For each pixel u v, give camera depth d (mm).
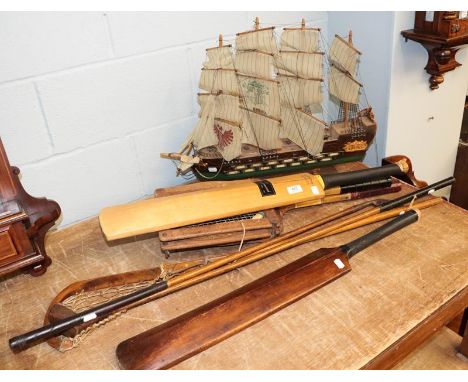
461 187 1635
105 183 1101
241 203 919
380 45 1236
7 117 913
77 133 1011
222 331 697
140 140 1114
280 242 881
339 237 919
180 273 845
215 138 1101
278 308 738
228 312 722
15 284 866
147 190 1180
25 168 973
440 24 1129
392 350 676
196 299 788
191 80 1143
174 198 919
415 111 1356
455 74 1405
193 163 1088
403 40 1212
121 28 984
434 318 727
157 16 1025
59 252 946
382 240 894
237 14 1160
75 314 713
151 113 1105
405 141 1388
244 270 848
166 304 781
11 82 893
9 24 854
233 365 660
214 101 1059
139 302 774
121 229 848
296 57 1121
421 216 959
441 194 1642
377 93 1300
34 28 881
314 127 1122
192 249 899
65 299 803
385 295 761
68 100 972
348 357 660
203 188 1030
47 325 685
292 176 1016
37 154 977
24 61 892
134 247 949
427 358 938
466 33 1165
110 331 737
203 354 680
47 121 962
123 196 1145
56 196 1038
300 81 1134
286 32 1145
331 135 1190
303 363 655
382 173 1030
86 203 1090
